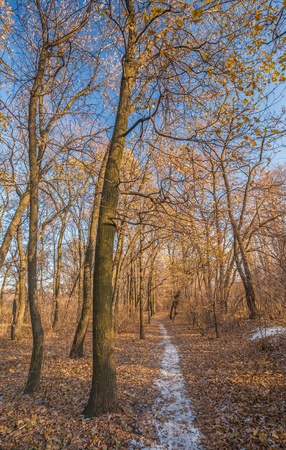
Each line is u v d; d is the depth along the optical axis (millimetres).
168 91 6086
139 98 7773
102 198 6375
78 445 4730
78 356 10922
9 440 4895
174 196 6441
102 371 5770
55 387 7352
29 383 6988
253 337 11812
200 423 5621
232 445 4699
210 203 8828
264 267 8984
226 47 5625
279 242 8617
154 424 5559
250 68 5520
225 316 17266
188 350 12938
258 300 12141
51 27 6340
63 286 21000
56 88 7145
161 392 7484
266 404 5781
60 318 16938
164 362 10922
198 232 7707
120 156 6680
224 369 8664
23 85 6473
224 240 14516
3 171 8102
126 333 19797
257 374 7512
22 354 12148
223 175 12586
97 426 5223
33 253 7086
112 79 9422
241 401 6152
